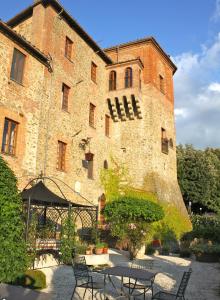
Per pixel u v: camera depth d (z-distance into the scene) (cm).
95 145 2195
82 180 1983
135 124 2403
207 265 1483
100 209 2138
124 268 795
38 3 1831
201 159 3766
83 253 1284
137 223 1667
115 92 2381
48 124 1711
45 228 1484
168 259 1622
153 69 2536
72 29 2052
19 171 1472
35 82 1652
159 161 2419
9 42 1500
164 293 691
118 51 2648
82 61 2139
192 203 3700
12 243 685
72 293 826
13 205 706
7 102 1451
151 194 2181
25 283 826
